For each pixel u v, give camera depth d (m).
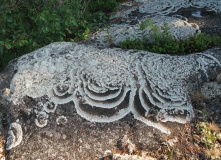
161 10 5.18
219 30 4.07
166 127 2.54
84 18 4.80
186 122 2.62
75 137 2.46
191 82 2.98
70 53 3.09
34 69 2.90
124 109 2.60
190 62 3.06
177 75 2.90
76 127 2.51
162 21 4.45
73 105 2.61
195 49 3.53
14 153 2.42
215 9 4.89
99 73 2.79
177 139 2.51
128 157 2.32
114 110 2.59
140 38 3.98
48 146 2.41
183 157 2.40
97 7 5.64
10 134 2.54
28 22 4.32
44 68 2.88
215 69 3.07
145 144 2.46
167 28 3.75
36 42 3.87
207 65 3.06
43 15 3.62
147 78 2.78
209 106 2.87
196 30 4.04
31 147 2.42
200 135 2.55
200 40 3.61
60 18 3.91
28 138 2.47
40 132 2.49
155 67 2.91
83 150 2.39
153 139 2.48
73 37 4.45
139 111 2.60
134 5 5.69
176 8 5.18
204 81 3.04
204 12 4.86
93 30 4.70
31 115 2.59
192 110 2.69
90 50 3.17
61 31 3.97
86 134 2.47
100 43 4.05
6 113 2.79
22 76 2.86
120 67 2.87
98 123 2.53
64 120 2.54
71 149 2.40
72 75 2.80
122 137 2.47
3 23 3.79
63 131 2.49
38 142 2.44
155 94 2.69
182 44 3.59
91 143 2.43
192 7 5.14
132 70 2.84
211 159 2.35
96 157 2.37
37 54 3.15
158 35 3.70
